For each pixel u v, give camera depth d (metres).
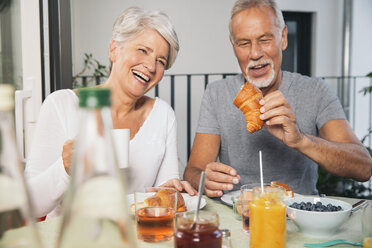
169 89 5.32
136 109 1.97
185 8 5.28
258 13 2.01
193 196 1.57
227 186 1.55
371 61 6.45
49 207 1.42
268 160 2.13
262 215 0.98
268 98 1.60
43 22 2.41
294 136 1.65
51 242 1.07
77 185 0.46
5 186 0.47
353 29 6.24
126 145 1.24
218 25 5.44
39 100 2.43
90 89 0.45
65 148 1.36
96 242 0.47
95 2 4.91
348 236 1.16
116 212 0.47
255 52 2.03
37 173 1.66
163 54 1.86
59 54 2.48
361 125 6.48
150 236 1.10
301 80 2.18
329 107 2.10
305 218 1.14
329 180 4.45
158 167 1.99
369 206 1.01
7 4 2.29
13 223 0.48
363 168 1.85
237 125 2.17
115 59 1.87
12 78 2.32
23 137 2.36
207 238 0.84
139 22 1.80
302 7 5.89
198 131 2.24
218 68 5.50
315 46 6.04
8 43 2.30
